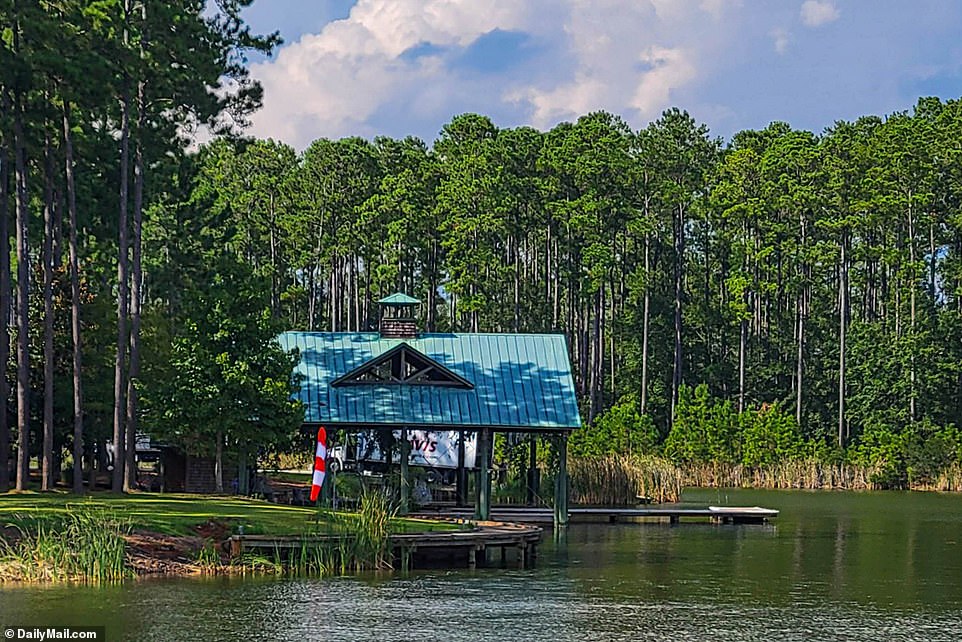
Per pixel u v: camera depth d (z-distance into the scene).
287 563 38.41
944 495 83.19
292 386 52.09
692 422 94.44
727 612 33.59
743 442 92.75
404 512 52.91
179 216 75.31
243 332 51.19
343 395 55.12
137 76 53.31
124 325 52.47
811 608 34.41
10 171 63.56
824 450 93.38
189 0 55.94
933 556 46.41
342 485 52.91
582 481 64.31
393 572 38.88
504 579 38.38
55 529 37.66
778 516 64.50
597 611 33.22
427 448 61.44
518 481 62.78
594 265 107.00
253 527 39.00
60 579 35.09
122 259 52.97
